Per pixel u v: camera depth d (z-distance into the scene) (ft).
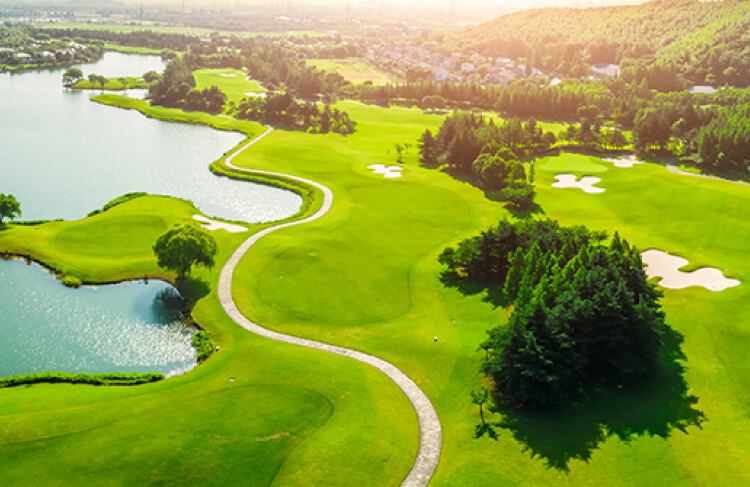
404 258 376.89
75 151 627.46
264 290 333.83
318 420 220.64
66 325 300.61
